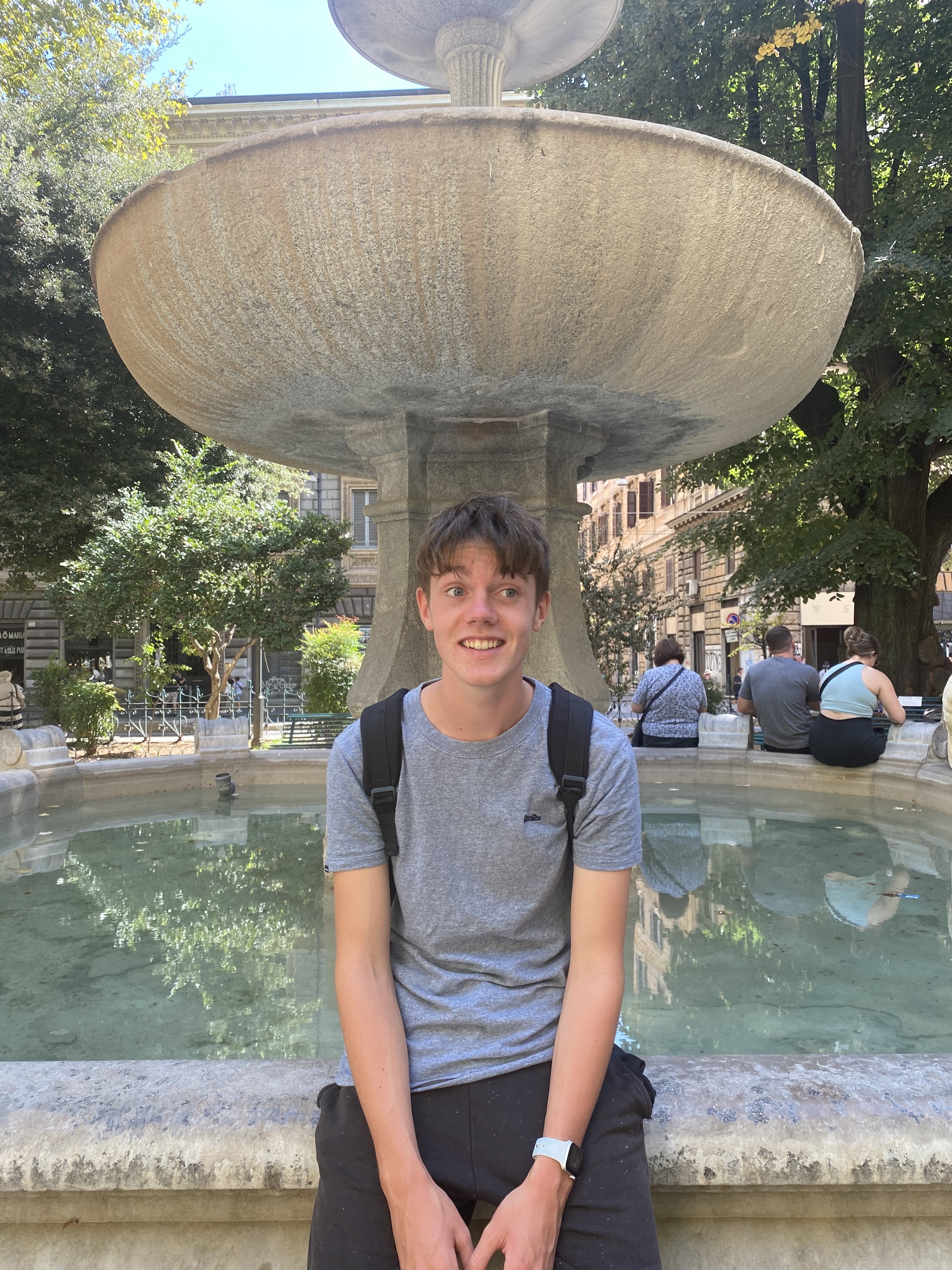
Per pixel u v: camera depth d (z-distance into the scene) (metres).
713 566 30.08
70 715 14.15
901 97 11.47
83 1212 1.41
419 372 3.37
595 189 2.74
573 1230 1.18
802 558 12.16
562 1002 1.35
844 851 4.46
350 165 2.71
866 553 11.04
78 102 16.28
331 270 2.90
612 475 5.77
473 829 1.33
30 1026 2.47
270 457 5.17
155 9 15.50
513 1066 1.29
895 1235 1.42
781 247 3.07
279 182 2.78
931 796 5.36
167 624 13.38
